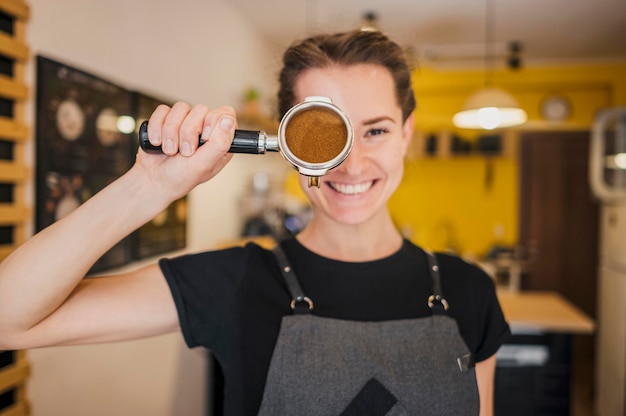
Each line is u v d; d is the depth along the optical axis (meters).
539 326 2.52
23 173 1.47
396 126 0.88
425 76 5.12
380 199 0.88
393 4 3.44
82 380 1.80
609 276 3.16
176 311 0.82
